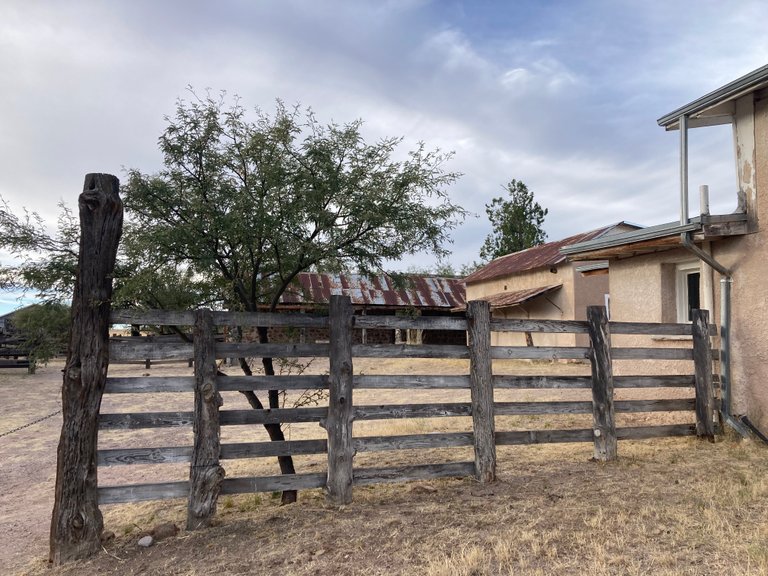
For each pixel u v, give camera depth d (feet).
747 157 24.56
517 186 131.54
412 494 19.19
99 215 16.03
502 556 13.43
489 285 85.20
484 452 20.15
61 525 15.34
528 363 68.03
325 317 18.83
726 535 14.21
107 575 14.17
